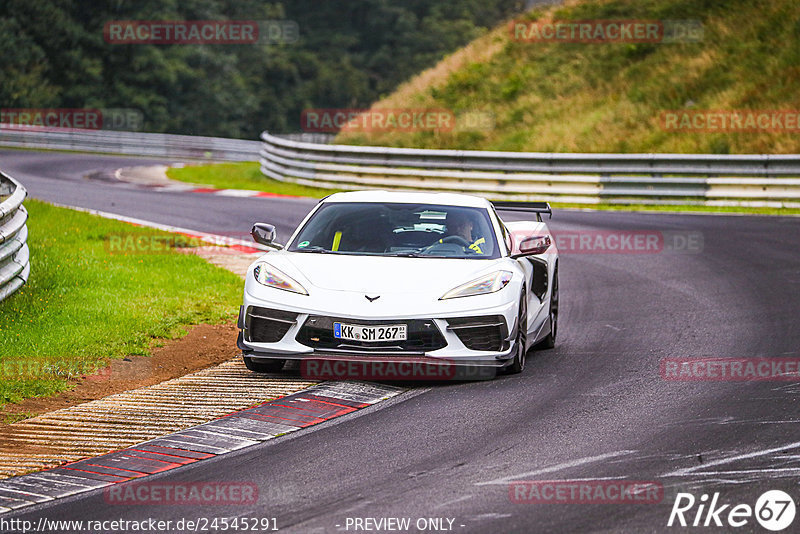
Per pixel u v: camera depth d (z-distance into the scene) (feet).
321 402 80.69
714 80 352.69
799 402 78.79
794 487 58.90
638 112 353.31
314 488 59.82
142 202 249.55
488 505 56.34
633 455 65.51
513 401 80.33
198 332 110.01
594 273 158.10
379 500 57.47
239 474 63.10
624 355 99.25
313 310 84.38
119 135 493.36
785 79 331.57
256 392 84.28
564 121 373.40
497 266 90.27
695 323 115.75
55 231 176.14
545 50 435.53
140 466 65.36
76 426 74.84
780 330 109.60
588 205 266.16
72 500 58.95
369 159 303.89
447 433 71.31
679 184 256.52
